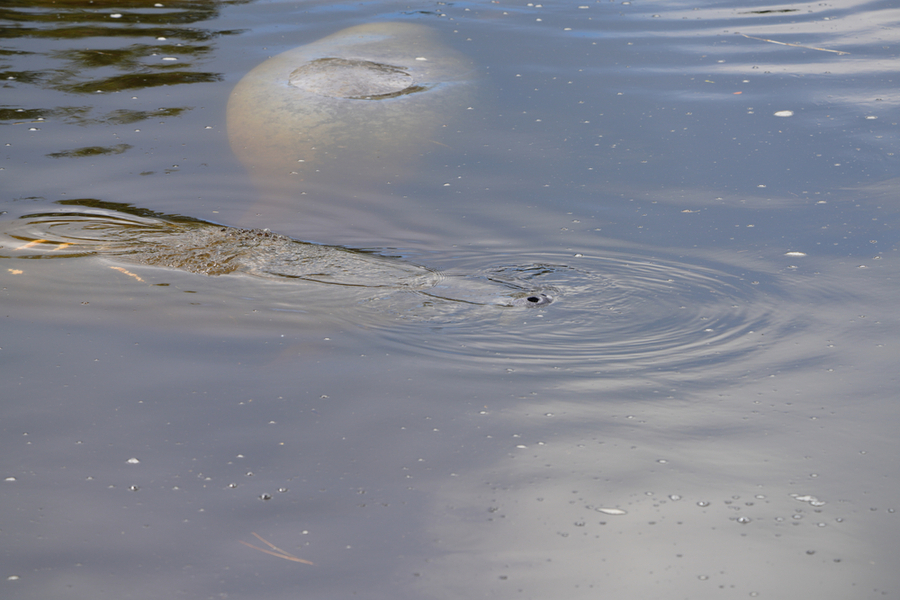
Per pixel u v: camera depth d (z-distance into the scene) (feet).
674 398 9.46
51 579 6.66
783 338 10.63
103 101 18.20
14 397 9.18
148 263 12.43
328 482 7.92
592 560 6.96
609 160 16.02
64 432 8.60
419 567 6.85
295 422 8.89
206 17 23.90
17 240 12.80
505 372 10.03
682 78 19.81
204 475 7.98
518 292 11.90
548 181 15.30
